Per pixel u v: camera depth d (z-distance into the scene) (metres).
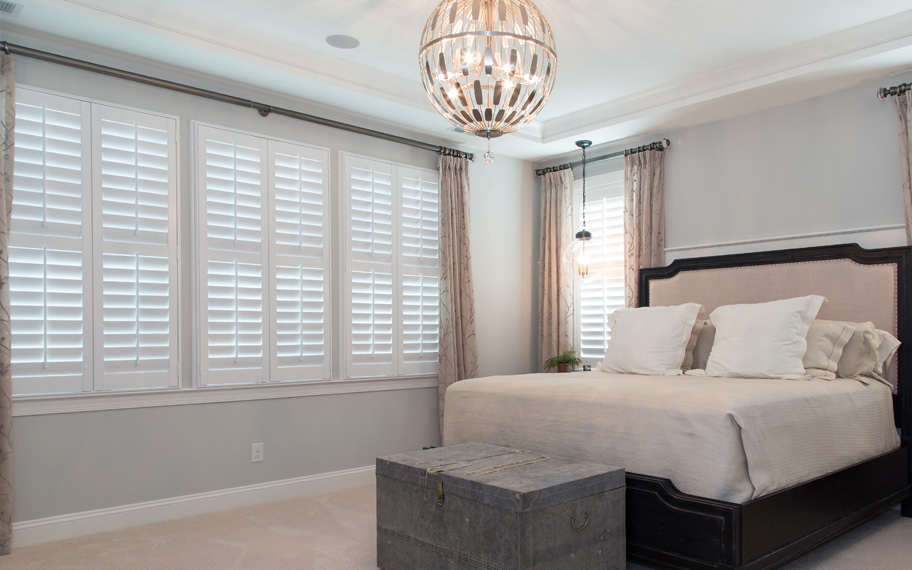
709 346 3.93
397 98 4.21
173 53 3.42
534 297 5.65
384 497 2.74
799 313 3.42
